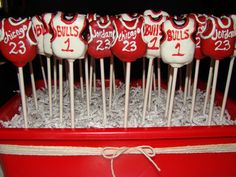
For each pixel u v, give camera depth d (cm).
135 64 62
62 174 34
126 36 31
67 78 50
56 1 59
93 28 34
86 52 33
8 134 31
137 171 34
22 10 56
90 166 34
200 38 34
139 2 61
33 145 32
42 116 39
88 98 39
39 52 36
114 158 33
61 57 31
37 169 34
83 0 60
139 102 43
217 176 35
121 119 38
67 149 33
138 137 32
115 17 34
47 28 34
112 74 43
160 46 32
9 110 41
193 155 34
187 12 60
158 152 33
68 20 30
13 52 31
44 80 50
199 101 45
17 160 33
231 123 39
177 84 54
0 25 31
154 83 48
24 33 31
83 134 31
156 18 34
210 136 32
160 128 32
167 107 38
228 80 38
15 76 54
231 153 34
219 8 57
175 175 34
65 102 43
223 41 32
